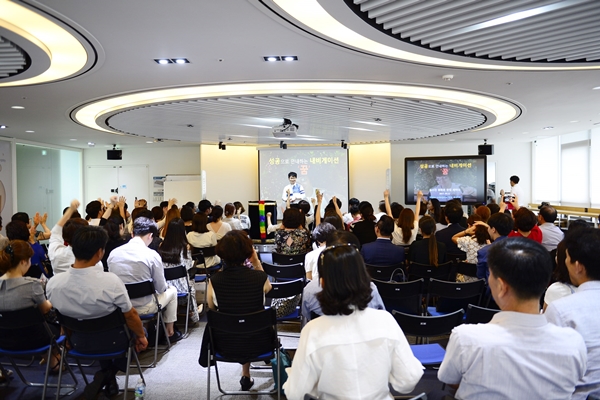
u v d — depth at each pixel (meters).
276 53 4.80
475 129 10.95
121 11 3.60
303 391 1.61
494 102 8.04
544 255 1.50
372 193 14.16
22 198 12.52
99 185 15.16
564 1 3.45
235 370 3.99
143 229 4.12
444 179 13.24
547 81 6.07
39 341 3.26
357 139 12.81
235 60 5.04
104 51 4.62
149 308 4.05
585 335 1.75
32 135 11.38
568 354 1.45
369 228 5.81
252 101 7.32
